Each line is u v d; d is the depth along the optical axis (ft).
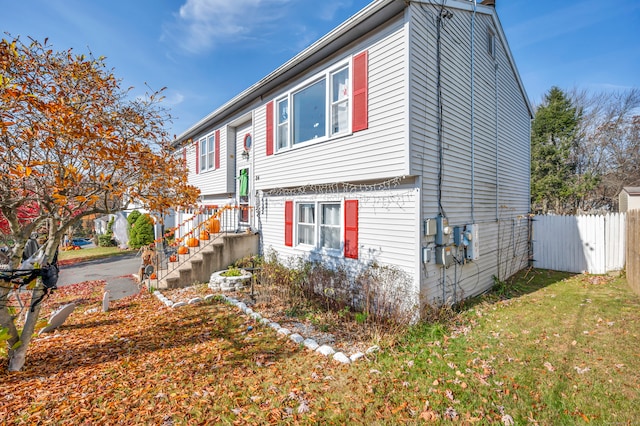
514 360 14.08
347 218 23.82
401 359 14.44
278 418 10.48
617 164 74.02
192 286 28.91
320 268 24.62
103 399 11.67
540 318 19.57
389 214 21.11
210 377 13.08
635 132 71.92
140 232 58.13
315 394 11.78
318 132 26.30
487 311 21.47
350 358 14.55
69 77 13.46
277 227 31.58
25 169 10.85
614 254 33.12
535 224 38.24
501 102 31.96
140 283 31.65
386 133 20.18
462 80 24.72
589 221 34.63
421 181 19.70
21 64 11.88
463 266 24.44
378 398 11.46
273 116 30.94
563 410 10.53
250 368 13.82
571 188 72.43
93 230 90.43
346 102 23.62
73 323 20.47
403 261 20.20
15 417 10.69
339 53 23.52
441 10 21.98
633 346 14.96
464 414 10.48
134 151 14.06
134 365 14.29
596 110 82.02
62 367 14.35
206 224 35.53
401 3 18.75
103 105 14.12
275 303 23.22
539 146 76.48
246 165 38.14
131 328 19.19
